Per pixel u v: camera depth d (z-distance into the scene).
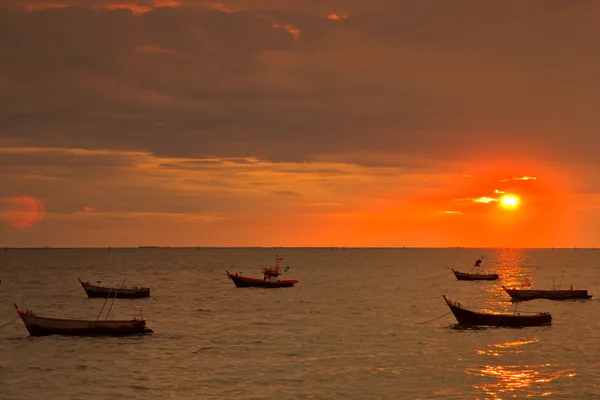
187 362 56.00
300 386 48.31
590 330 73.00
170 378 50.47
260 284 139.38
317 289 137.12
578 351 60.72
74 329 67.00
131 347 62.28
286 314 90.81
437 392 46.75
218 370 53.09
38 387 47.94
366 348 62.53
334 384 48.84
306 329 75.31
